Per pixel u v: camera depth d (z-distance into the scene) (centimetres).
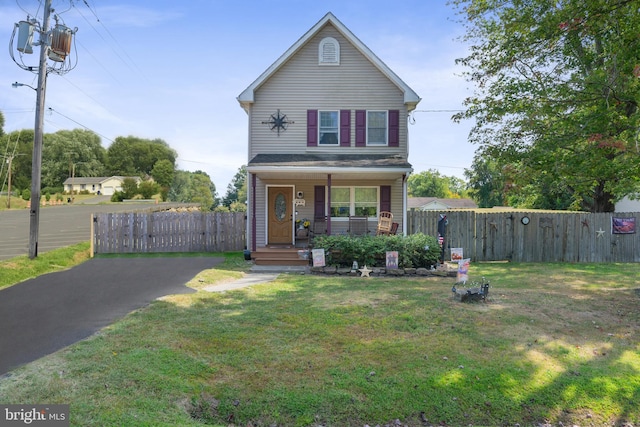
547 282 1064
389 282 1023
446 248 1525
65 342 552
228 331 612
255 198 1414
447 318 677
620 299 821
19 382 423
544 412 424
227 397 434
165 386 436
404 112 1516
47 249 1472
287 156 1454
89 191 7475
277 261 1302
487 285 804
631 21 884
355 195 1532
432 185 7781
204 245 1575
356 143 1512
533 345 566
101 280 1004
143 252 1534
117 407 384
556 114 1201
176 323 643
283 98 1512
